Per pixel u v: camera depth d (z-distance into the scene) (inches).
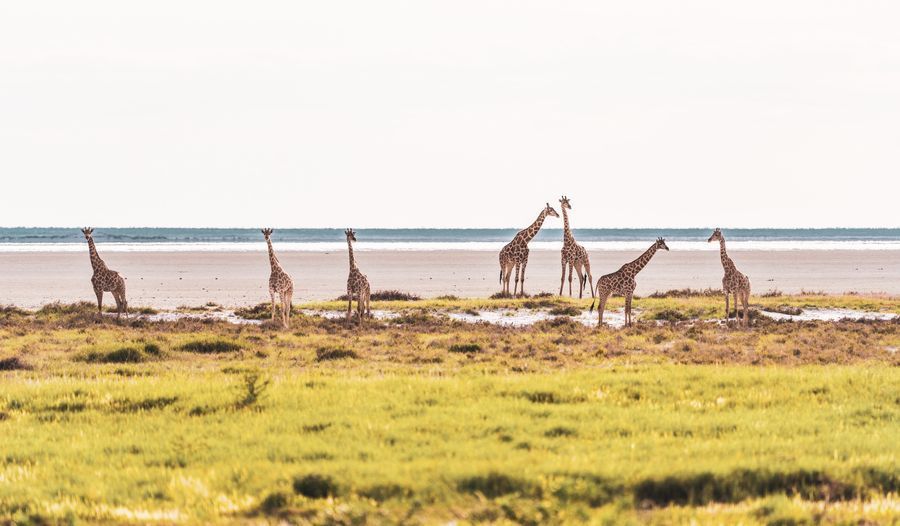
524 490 1738.4
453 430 2197.3
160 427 2294.5
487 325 5029.5
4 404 2559.1
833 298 6550.2
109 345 3764.8
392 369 3408.0
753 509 1672.0
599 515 1585.9
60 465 1982.0
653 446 2047.2
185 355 3799.2
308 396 2605.8
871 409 2456.9
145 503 1729.8
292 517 1619.1
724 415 2368.4
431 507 1653.5
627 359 3651.6
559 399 2596.0
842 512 1664.6
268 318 5590.6
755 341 4254.4
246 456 2007.9
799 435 2174.0
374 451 2005.4
